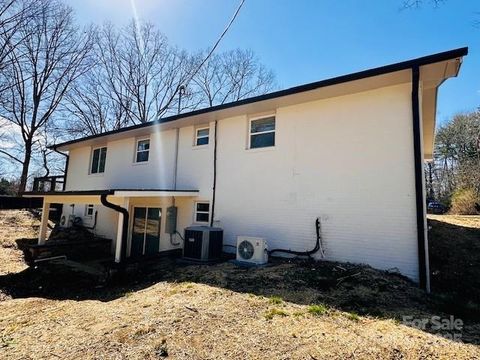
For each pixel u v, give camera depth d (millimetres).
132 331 3430
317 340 3201
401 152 6465
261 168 8602
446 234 9461
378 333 3389
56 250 10211
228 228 9000
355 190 6949
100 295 6066
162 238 10680
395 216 6367
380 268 6395
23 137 21469
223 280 5727
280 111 8492
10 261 9648
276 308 4203
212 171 9719
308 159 7770
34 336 3533
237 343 3123
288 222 7871
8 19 19016
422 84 6859
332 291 4961
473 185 17906
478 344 3156
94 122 24547
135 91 25859
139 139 12438
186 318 3797
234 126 9453
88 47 23438
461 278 6441
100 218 13125
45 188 18203
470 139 27938
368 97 7059
